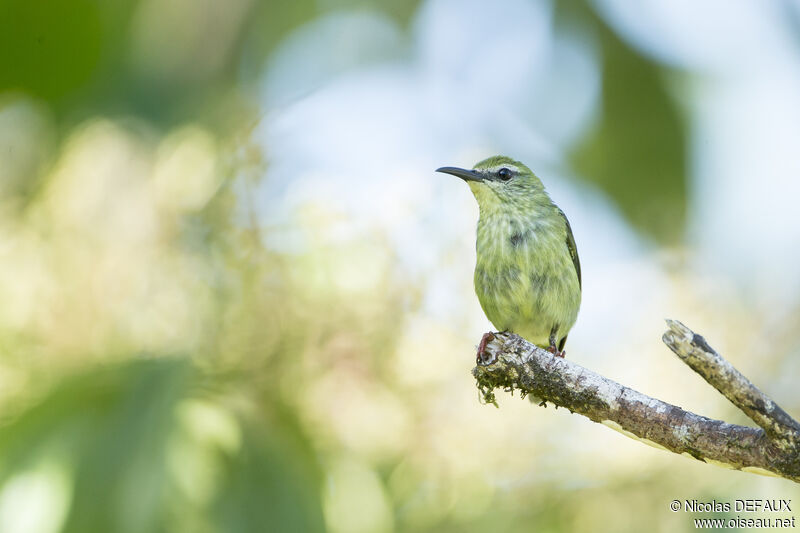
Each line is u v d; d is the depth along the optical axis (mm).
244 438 9727
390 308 11375
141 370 9609
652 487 11820
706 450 7211
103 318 11336
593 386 7801
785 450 6715
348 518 10961
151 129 15898
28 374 10609
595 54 18562
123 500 8656
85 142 13797
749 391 6602
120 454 8969
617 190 18906
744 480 11180
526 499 12055
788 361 12492
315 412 11133
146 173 13383
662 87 18281
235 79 18719
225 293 11445
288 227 11711
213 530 8836
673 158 18578
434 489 11875
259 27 19203
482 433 11641
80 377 9570
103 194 12750
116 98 15625
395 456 11461
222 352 11250
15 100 13312
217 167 12375
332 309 11336
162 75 16672
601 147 18844
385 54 20656
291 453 10156
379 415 11234
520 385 8305
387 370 11312
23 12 12453
